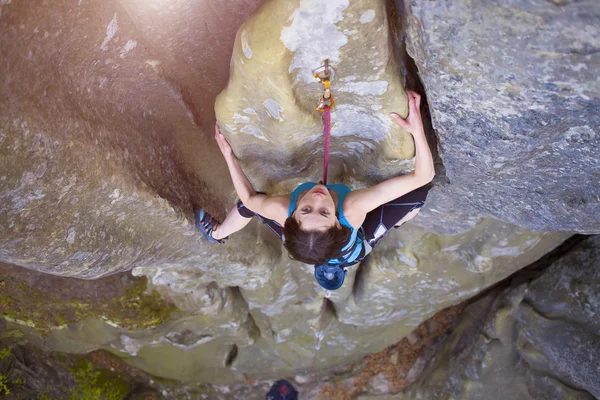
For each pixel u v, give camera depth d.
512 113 2.25
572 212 3.04
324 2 2.07
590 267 4.87
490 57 2.00
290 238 2.62
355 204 2.78
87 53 2.37
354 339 6.50
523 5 1.74
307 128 2.81
